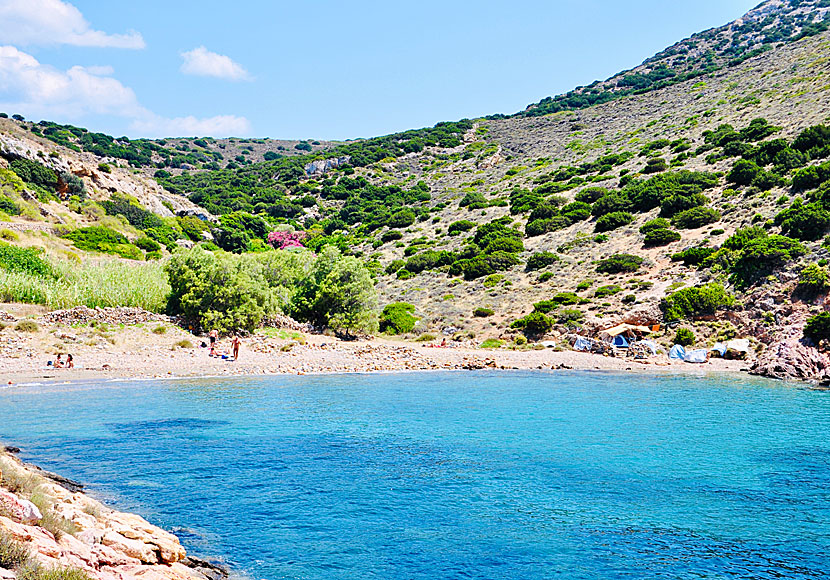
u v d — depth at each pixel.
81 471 17.12
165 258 67.12
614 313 53.81
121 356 38.69
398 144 175.62
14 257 49.12
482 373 40.78
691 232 68.44
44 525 10.16
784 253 50.31
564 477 17.52
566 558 12.38
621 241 73.00
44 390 29.31
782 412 26.89
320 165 165.12
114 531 11.17
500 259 74.25
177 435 21.56
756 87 125.31
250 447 20.28
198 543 12.73
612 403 29.14
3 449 17.16
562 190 101.69
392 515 14.55
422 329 59.41
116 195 91.38
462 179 140.25
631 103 165.25
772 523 14.18
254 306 49.22
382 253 93.25
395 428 23.52
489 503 15.41
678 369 42.75
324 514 14.52
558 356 47.53
